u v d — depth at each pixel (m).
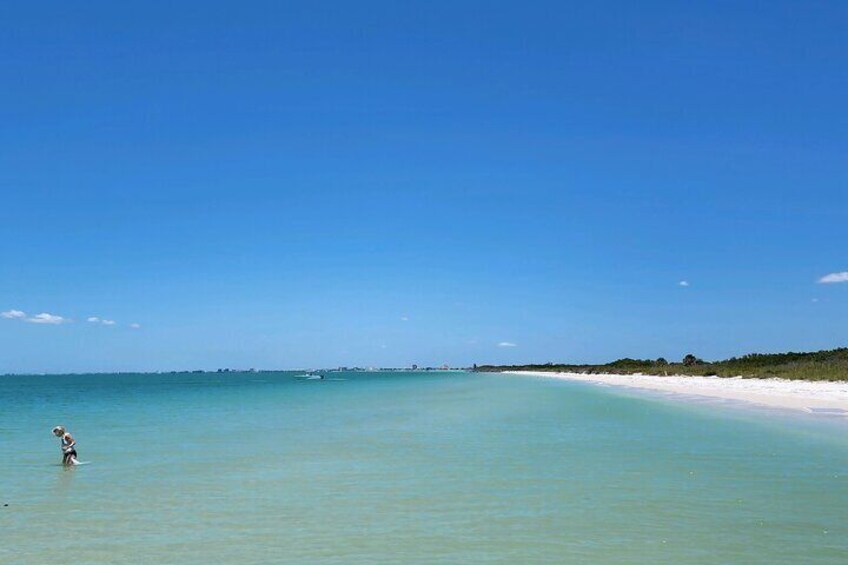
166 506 16.83
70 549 13.21
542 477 19.73
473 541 13.22
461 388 106.75
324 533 13.99
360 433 33.81
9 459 26.09
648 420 37.91
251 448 28.16
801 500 16.23
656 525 14.12
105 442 31.47
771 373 87.62
